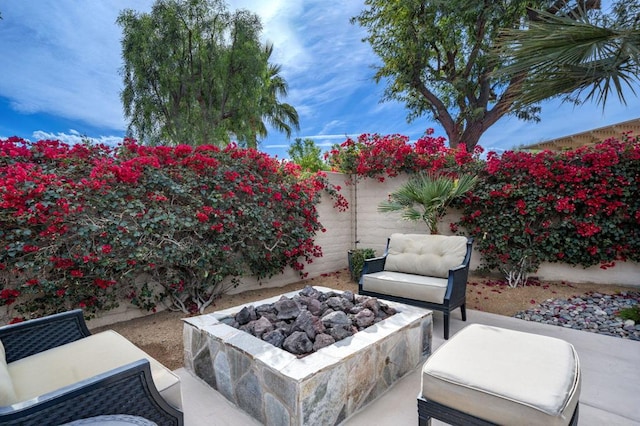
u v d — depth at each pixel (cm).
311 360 170
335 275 526
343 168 584
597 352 246
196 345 224
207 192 352
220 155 383
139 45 809
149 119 843
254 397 178
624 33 236
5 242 245
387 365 206
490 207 445
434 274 342
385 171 538
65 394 107
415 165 505
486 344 162
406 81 892
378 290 333
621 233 374
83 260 267
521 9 714
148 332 299
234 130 952
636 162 363
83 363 149
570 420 121
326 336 197
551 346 157
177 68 848
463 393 135
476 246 466
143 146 342
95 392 114
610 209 375
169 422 136
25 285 251
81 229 262
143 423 106
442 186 399
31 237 252
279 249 422
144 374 127
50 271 267
